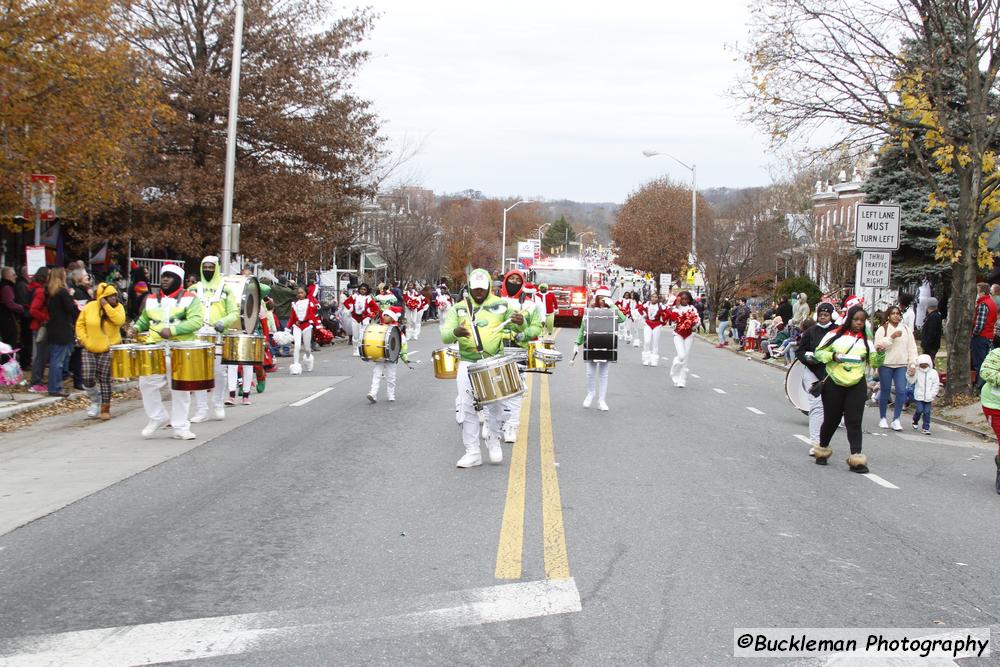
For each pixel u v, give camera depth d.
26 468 10.18
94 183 18.14
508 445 11.96
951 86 19.06
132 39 21.45
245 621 5.54
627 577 6.51
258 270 35.12
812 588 6.43
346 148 30.62
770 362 29.67
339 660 4.97
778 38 18.50
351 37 30.55
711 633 5.48
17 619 5.56
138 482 9.46
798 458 11.98
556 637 5.34
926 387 15.09
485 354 10.30
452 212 89.12
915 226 31.84
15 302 16.77
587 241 179.62
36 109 16.41
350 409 15.23
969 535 8.24
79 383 16.41
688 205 69.38
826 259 41.81
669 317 24.98
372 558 6.86
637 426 14.10
